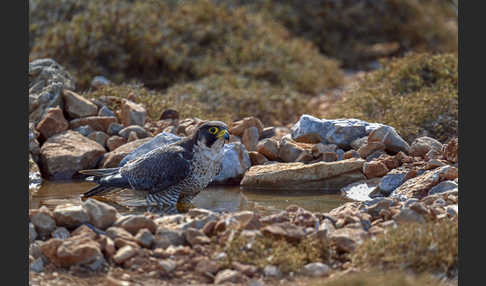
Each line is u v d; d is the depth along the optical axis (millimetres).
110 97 27047
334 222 15781
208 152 18641
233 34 41719
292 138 24344
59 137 23859
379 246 13711
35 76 27109
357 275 12891
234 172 22344
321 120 23938
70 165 22750
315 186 21562
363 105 28875
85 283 13070
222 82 34844
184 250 14000
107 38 36781
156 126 25844
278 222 15203
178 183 18750
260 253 13891
